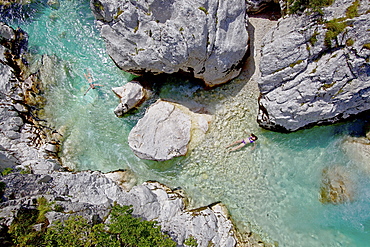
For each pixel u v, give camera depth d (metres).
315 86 9.89
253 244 9.99
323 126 11.25
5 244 7.34
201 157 11.39
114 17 10.52
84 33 13.88
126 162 11.60
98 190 10.03
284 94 10.36
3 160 10.16
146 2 9.99
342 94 9.85
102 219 9.23
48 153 11.34
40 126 11.96
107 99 12.61
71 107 12.55
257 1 12.08
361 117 11.02
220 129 11.66
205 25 9.89
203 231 9.62
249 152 11.34
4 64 12.43
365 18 8.83
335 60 9.44
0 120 11.09
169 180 11.27
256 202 10.72
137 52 10.98
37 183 9.31
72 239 7.63
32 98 12.36
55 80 12.95
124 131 12.09
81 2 14.38
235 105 11.92
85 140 11.98
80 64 13.34
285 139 11.38
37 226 7.97
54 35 13.89
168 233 9.45
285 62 10.07
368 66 9.20
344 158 10.59
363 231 9.68
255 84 12.05
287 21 10.10
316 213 10.25
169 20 10.07
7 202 8.15
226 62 11.02
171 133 11.24
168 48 10.18
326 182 10.48
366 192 10.05
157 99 12.34
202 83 12.24
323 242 9.80
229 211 10.64
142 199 9.88
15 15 14.16
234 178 11.09
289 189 10.72
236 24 10.85
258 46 12.38
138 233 8.06
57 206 8.70
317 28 9.41
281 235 10.12
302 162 10.95
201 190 11.04
